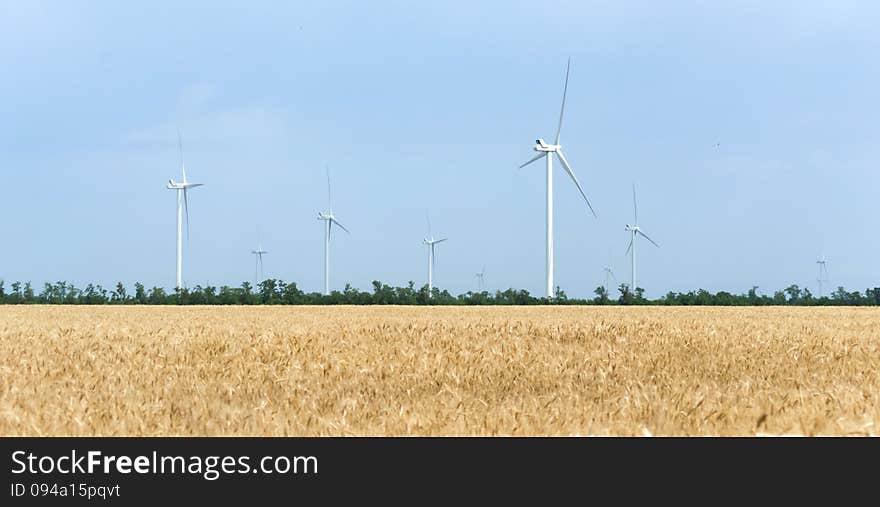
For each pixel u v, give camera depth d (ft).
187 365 96.48
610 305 501.97
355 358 101.60
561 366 94.68
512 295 527.81
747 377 82.89
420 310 362.74
